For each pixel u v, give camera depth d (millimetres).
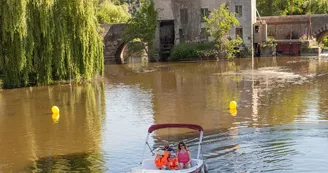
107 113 30328
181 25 69688
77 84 43906
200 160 17562
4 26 39656
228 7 67438
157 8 70125
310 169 17688
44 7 40750
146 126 26156
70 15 41938
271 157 19234
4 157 21562
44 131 26234
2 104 35156
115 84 43750
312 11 82375
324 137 21750
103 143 23000
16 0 39250
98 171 18766
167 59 68250
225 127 24812
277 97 33000
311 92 34406
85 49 42719
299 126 24078
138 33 66812
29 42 40781
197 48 65312
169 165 16906
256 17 72812
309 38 69312
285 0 83625
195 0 68562
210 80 43719
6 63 41344
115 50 70438
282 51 68312
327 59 59250
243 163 18625
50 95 38281
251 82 41125
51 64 42156
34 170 19406
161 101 33656
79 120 28578
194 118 27500
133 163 19609
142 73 52188
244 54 66750
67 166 19672
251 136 22578
